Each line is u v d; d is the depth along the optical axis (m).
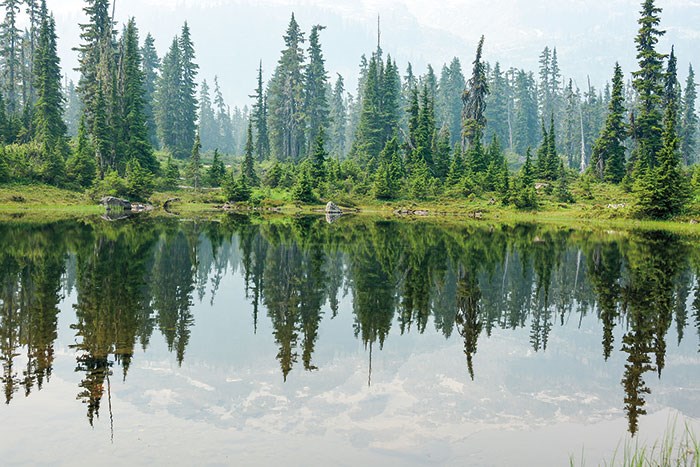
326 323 13.66
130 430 7.23
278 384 9.23
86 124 82.44
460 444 7.10
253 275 20.45
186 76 107.38
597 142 77.12
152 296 15.99
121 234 32.34
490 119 133.38
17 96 101.81
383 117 95.94
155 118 108.81
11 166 60.47
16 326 12.20
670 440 7.28
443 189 74.88
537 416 8.09
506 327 13.57
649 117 74.69
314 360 10.64
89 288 16.61
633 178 68.81
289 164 87.00
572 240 35.03
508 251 28.41
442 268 22.62
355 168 82.00
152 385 8.93
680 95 99.06
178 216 53.41
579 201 66.56
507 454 6.83
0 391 8.48
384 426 7.60
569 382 9.62
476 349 11.62
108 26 84.44
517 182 67.75
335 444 7.00
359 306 15.65
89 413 7.75
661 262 24.75
